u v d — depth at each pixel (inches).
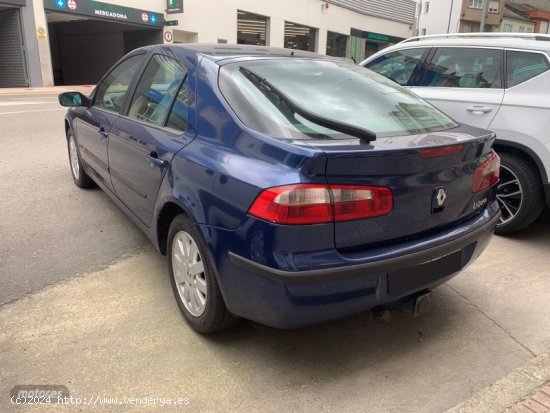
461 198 111.8
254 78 117.9
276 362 110.8
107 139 165.0
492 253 173.3
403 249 100.3
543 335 124.3
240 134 105.0
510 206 184.4
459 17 2428.6
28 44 795.4
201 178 107.0
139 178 139.6
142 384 102.2
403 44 229.3
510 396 101.4
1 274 144.9
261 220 92.3
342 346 117.9
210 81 119.2
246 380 104.7
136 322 123.3
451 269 111.3
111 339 116.3
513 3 2982.3
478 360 113.7
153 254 161.2
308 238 90.7
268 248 91.7
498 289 147.0
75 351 111.5
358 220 94.3
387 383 105.3
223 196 100.2
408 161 96.9
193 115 120.2
